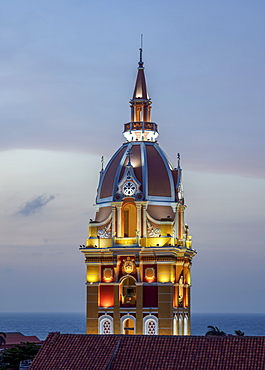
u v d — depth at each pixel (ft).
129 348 280.72
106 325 345.10
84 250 350.02
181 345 276.82
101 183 361.10
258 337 272.51
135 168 353.51
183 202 358.02
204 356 270.26
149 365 271.69
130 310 342.44
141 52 376.89
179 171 357.82
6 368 383.65
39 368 279.90
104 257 349.20
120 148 366.63
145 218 345.10
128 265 344.69
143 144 360.48
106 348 282.56
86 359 279.69
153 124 367.25
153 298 340.39
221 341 274.16
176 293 346.54
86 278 351.05
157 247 339.98
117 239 347.56
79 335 290.97
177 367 268.62
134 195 347.15
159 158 358.02
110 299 346.54
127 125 368.68
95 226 353.92
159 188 350.84
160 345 278.87
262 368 261.24
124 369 272.51
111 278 346.95
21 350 408.05
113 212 349.00
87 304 348.59
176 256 347.56
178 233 352.49
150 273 342.03
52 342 290.15
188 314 357.82
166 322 336.08
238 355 267.59
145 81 374.43
